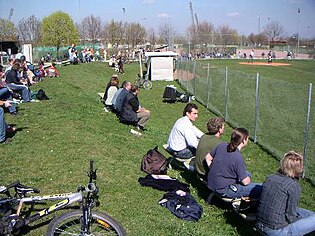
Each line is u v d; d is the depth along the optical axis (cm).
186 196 589
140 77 2928
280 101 1054
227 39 8981
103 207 565
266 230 447
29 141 831
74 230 437
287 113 995
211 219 566
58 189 604
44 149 786
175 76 3209
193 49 7638
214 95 1655
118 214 550
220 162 548
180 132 725
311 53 7294
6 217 421
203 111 1627
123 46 7631
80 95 1683
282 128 996
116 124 1103
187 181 710
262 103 1170
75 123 1024
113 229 429
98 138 909
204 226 543
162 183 649
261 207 452
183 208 561
